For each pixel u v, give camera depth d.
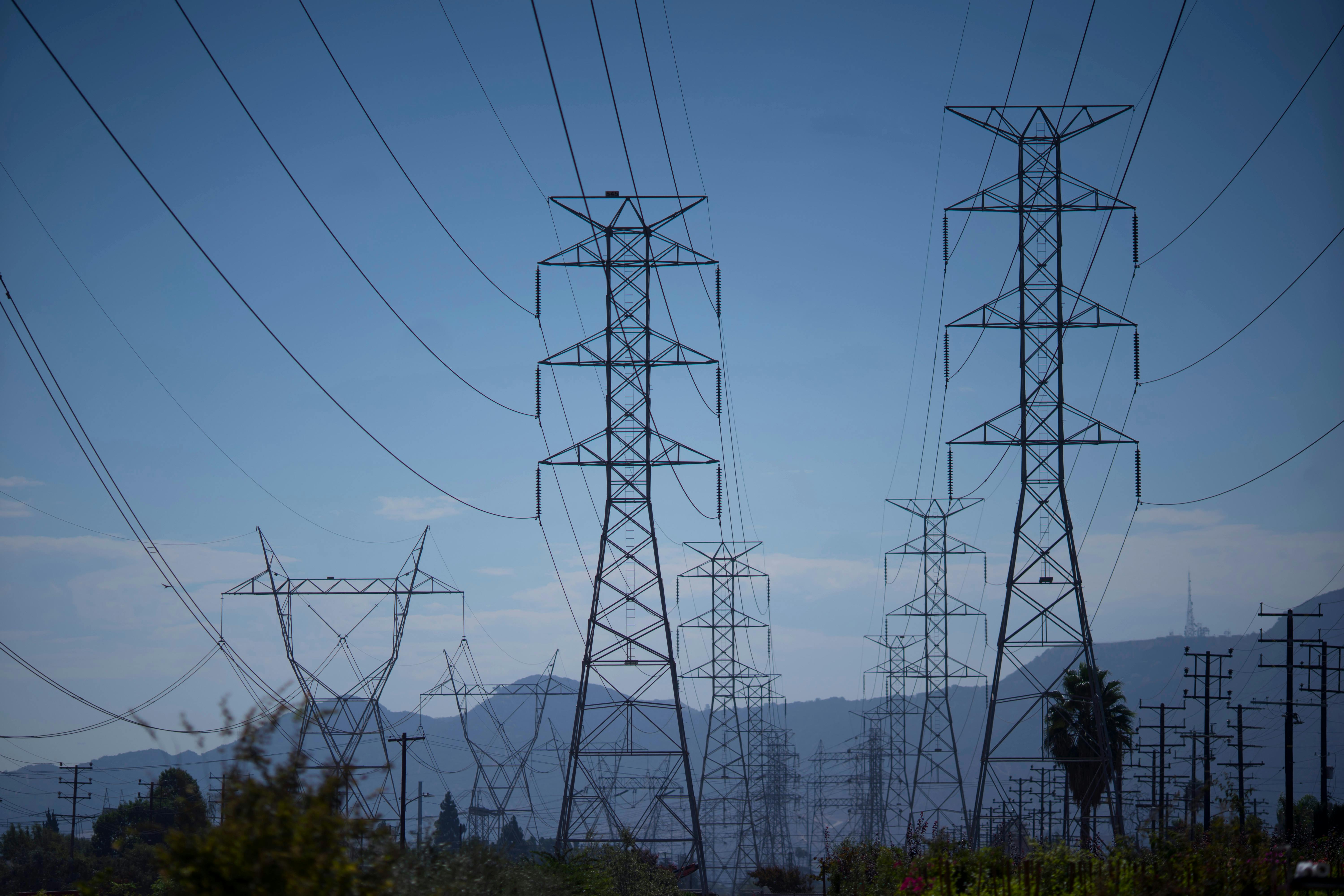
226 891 17.55
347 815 22.31
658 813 108.19
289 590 102.62
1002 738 74.56
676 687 76.69
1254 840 41.66
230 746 23.12
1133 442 75.56
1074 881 39.66
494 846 38.91
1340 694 107.62
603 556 78.00
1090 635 74.94
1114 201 77.25
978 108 78.06
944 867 41.94
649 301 80.50
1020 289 77.62
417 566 106.31
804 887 94.62
